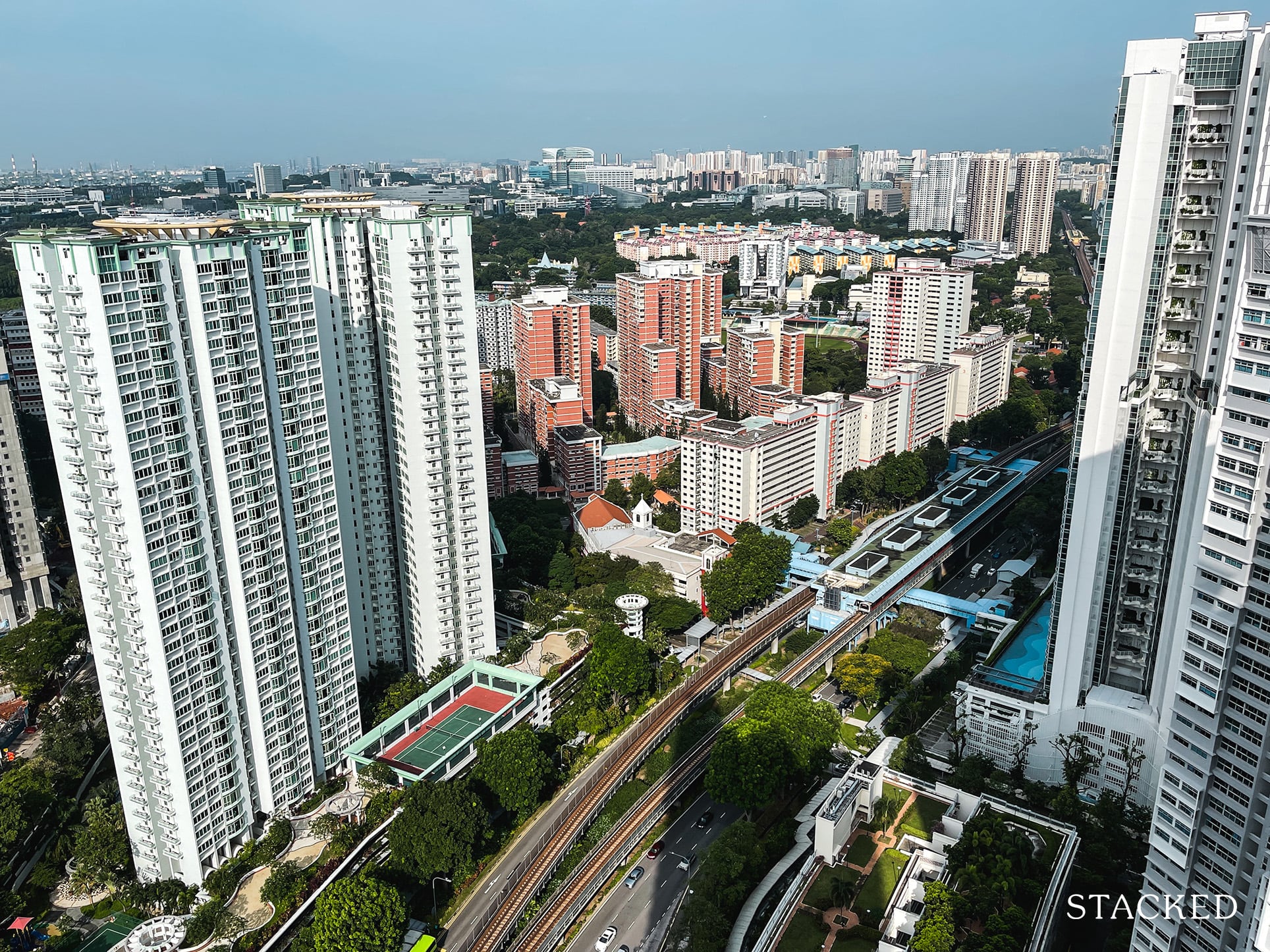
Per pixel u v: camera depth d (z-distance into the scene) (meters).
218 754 184.62
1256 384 119.38
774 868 181.00
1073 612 199.75
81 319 156.38
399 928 161.88
